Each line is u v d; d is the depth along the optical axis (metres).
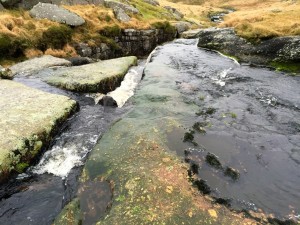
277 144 8.55
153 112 10.29
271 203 6.18
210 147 8.11
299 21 21.00
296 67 15.85
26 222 6.46
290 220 5.72
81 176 7.14
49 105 10.85
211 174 6.93
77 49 21.89
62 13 23.73
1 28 18.67
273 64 16.80
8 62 17.59
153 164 7.12
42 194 7.32
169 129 8.85
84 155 8.79
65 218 5.82
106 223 5.44
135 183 6.43
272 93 12.66
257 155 7.93
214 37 22.89
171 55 20.08
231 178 6.88
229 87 13.38
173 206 5.78
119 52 25.80
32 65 16.58
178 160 7.32
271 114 10.63
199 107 10.99
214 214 5.67
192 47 24.12
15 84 13.10
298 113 10.76
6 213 6.73
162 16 45.97
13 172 7.89
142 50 28.44
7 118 9.49
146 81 13.93
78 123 10.62
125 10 33.75
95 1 31.70
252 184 6.75
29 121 9.46
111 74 15.32
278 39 18.03
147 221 5.41
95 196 6.34
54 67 16.69
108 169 7.12
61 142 9.48
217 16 80.50
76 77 14.52
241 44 20.05
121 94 14.35
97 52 23.19
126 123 9.41
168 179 6.57
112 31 25.48
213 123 9.64
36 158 8.65
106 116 11.12
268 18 26.05
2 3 22.09
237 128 9.40
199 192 6.28
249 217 5.71
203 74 15.30
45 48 20.20
